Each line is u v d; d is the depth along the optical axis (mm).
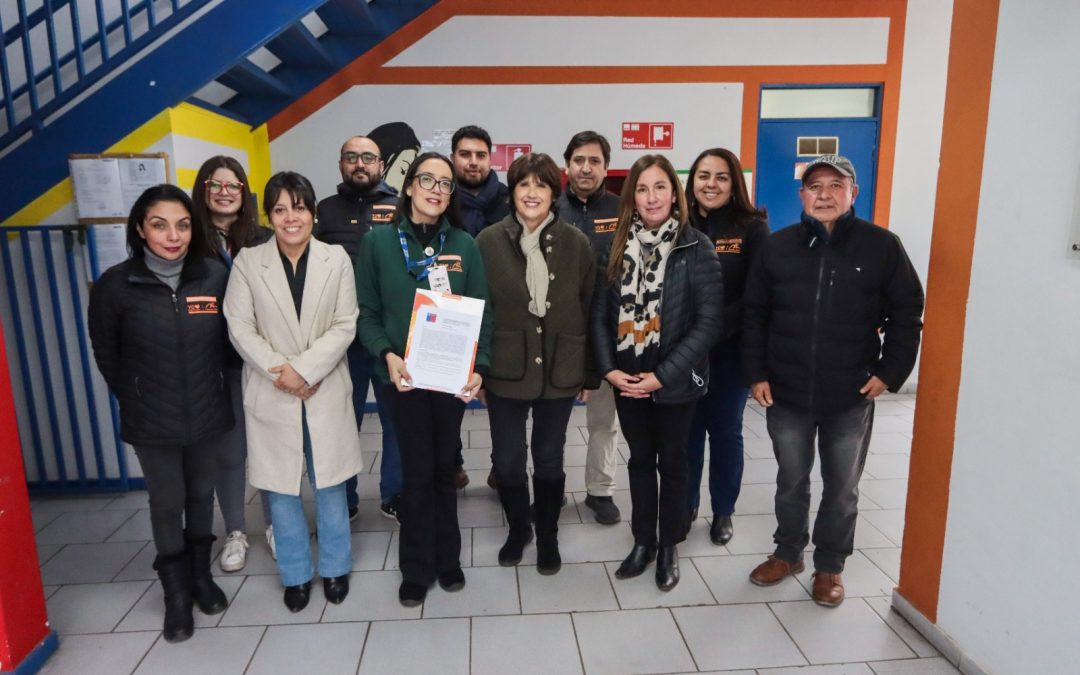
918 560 1956
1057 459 1477
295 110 4055
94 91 2932
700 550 2443
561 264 2076
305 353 1929
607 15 4098
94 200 2824
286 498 2047
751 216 2354
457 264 2016
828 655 1856
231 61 2803
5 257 2848
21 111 2980
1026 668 1582
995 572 1662
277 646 1922
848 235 1947
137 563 2426
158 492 1921
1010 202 1578
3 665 1742
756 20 4156
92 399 2969
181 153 2936
